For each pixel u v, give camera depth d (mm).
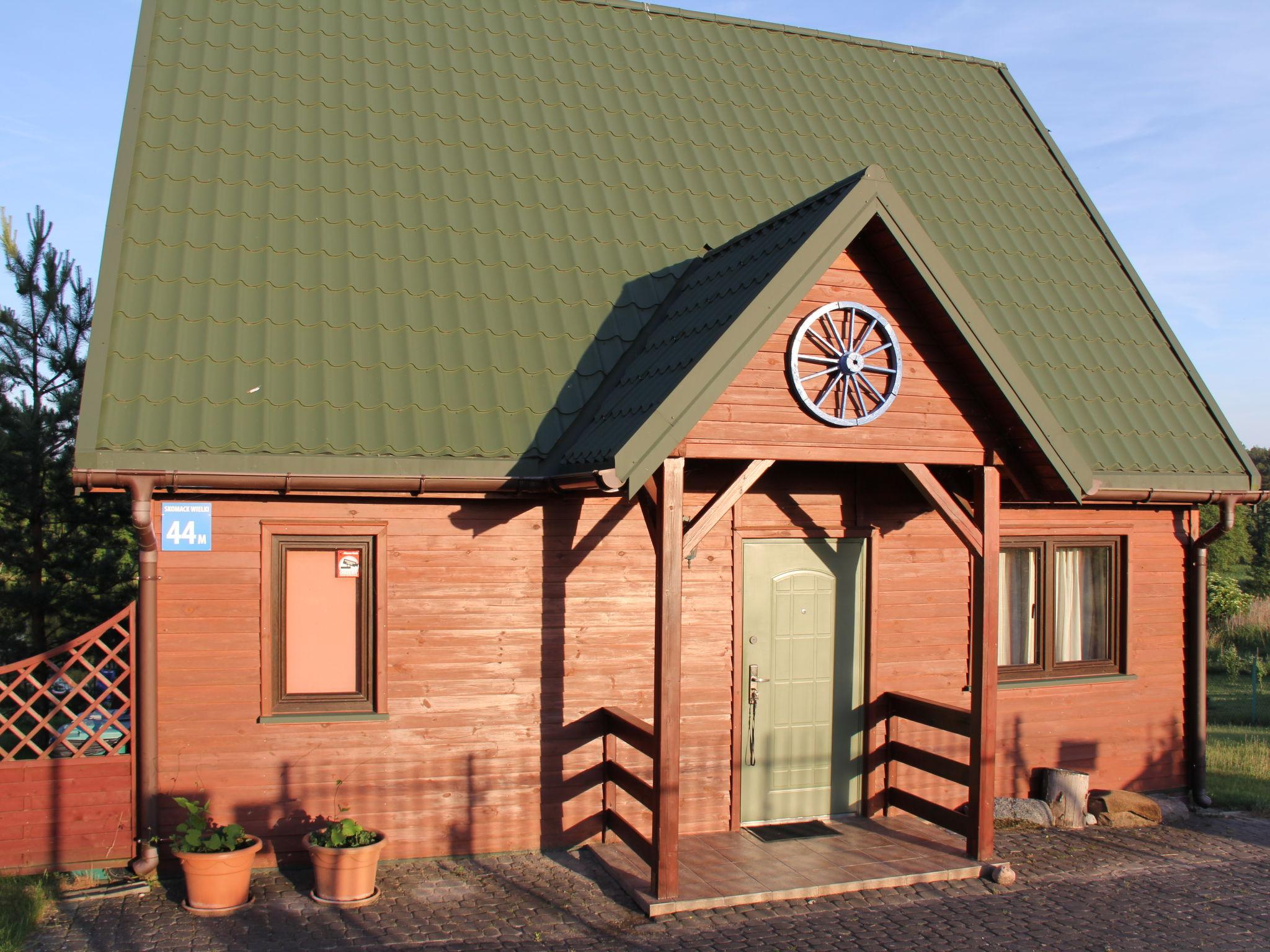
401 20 12188
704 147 12070
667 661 7434
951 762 8836
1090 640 10969
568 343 9328
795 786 9516
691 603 9141
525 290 9695
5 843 7668
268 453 7711
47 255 11773
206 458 7555
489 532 8570
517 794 8602
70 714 7812
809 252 7473
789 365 7742
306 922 7121
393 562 8359
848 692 9711
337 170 10188
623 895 7734
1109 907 7840
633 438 6953
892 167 12750
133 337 8195
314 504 8172
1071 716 10641
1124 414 10781
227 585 7984
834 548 9680
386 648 8328
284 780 8086
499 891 7766
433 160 10664
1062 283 12055
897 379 8055
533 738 8641
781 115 12961
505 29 12672
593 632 8805
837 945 6988
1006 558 10602
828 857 8508
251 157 9977
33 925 6918
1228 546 32844
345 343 8695
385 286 9297
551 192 10805
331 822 8156
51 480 11297
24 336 11633
